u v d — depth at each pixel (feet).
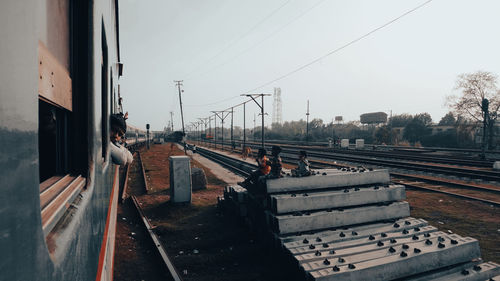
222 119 132.67
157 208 27.66
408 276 12.39
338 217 15.96
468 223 22.31
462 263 13.46
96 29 5.72
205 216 25.31
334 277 11.10
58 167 4.90
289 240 15.05
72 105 5.04
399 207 17.29
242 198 22.59
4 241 1.59
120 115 15.35
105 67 9.56
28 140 1.97
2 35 1.61
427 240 13.53
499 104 106.32
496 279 12.26
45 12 3.27
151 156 91.35
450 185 36.55
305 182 17.12
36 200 2.12
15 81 1.77
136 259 17.15
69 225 3.12
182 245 18.97
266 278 14.71
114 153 13.76
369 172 18.44
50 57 3.45
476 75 110.63
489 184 37.19
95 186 5.52
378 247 13.44
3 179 1.59
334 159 70.49
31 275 1.94
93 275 4.81
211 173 53.16
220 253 17.61
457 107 116.78
